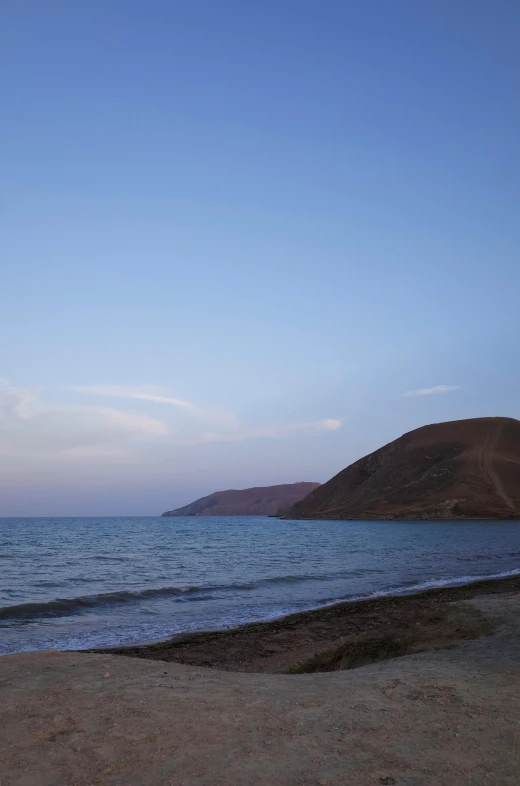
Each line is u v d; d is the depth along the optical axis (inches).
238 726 201.8
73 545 2442.2
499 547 2048.5
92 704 224.2
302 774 161.8
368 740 190.7
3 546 2333.9
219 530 4365.2
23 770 160.2
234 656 478.6
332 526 4785.9
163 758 170.7
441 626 476.1
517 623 449.1
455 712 223.9
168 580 1126.4
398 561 1530.5
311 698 243.8
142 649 508.1
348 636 548.1
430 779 160.7
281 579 1111.0
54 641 553.0
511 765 172.2
